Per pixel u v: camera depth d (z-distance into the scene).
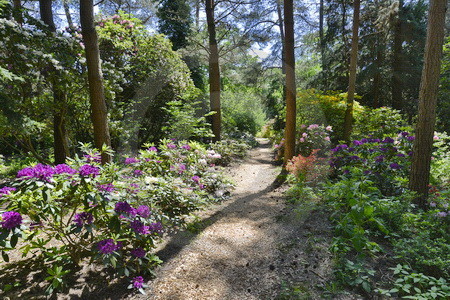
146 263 2.52
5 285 2.12
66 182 2.10
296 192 4.59
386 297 2.16
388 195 4.27
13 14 5.02
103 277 2.35
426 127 3.96
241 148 9.74
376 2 13.10
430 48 3.92
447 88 9.25
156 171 4.19
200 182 4.82
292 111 6.09
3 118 4.36
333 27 15.13
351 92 8.65
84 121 7.02
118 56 7.88
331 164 5.16
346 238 2.96
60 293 2.12
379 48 12.84
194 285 2.34
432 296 2.00
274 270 2.57
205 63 15.85
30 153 6.85
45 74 5.39
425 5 13.57
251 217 3.91
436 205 3.67
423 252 2.61
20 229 1.98
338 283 2.33
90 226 2.22
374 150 4.86
